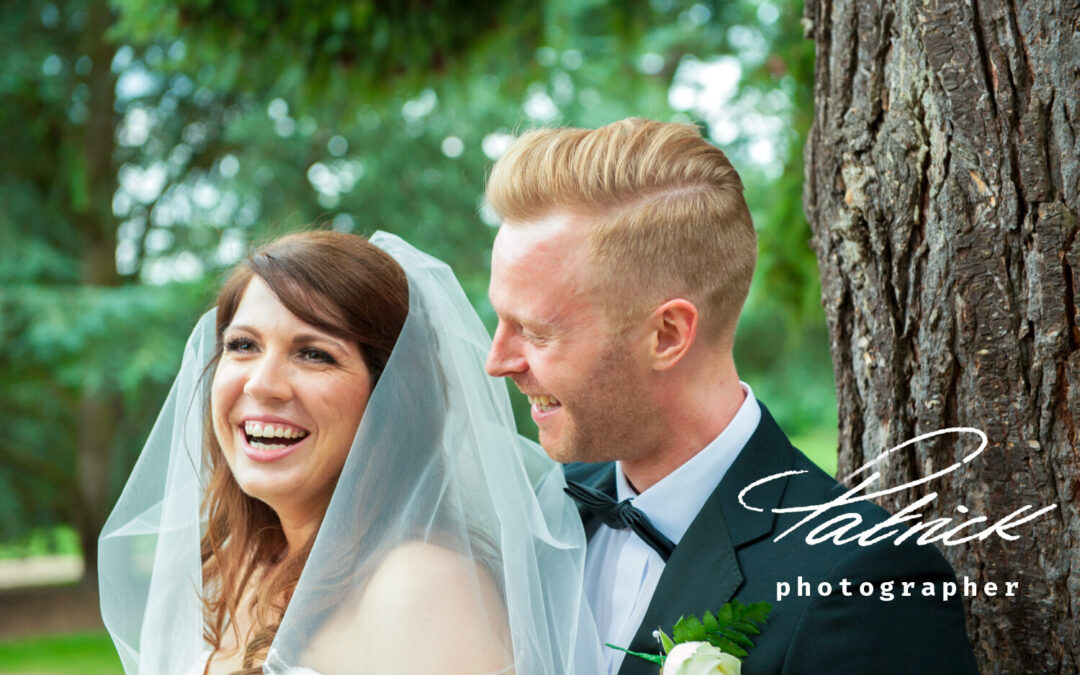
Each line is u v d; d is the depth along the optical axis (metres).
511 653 1.67
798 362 11.54
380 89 4.71
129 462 11.05
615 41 6.27
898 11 1.83
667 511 1.72
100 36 10.47
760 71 4.80
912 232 1.82
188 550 1.96
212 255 10.29
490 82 5.83
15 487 10.85
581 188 1.60
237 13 4.52
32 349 9.31
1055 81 1.67
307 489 1.83
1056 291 1.67
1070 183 1.66
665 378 1.64
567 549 1.78
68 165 10.82
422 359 1.79
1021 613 1.72
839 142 1.93
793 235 4.28
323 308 1.79
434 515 1.72
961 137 1.75
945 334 1.78
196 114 10.84
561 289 1.59
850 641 1.44
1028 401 1.71
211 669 1.91
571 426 1.66
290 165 10.61
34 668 8.21
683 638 1.49
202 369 2.02
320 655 1.67
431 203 10.91
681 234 1.60
